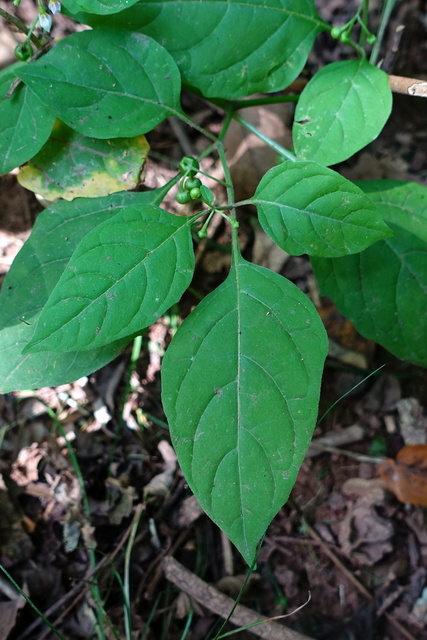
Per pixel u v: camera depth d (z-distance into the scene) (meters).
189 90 0.33
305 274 0.38
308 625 0.34
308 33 0.30
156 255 0.25
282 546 0.35
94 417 0.36
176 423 0.26
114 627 0.33
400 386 0.38
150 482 0.35
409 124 0.41
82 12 0.28
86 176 0.31
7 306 0.28
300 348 0.26
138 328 0.25
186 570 0.33
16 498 0.34
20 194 0.37
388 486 0.36
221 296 0.27
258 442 0.26
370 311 0.31
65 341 0.24
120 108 0.29
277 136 0.38
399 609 0.34
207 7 0.29
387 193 0.32
